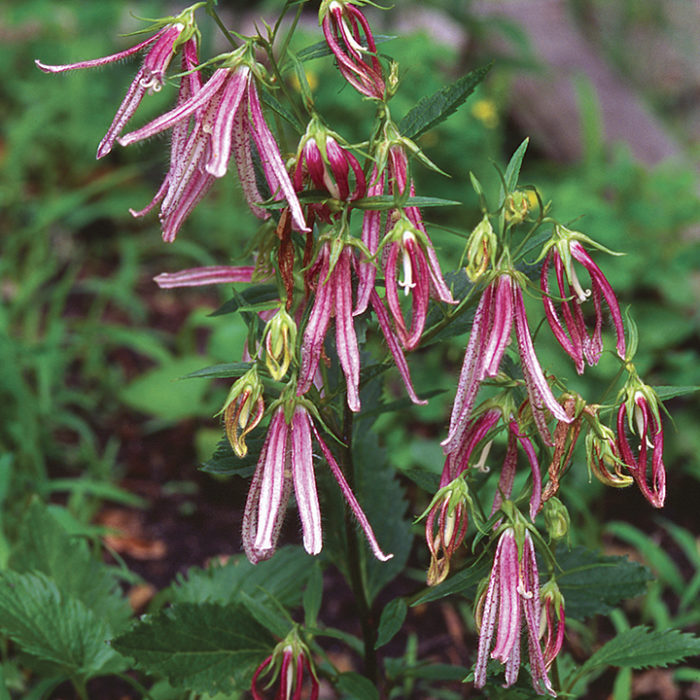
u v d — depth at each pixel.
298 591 1.05
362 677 0.94
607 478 0.83
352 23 0.81
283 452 0.83
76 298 1.79
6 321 1.48
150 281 1.87
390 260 0.80
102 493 1.24
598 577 0.96
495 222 1.72
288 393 0.82
